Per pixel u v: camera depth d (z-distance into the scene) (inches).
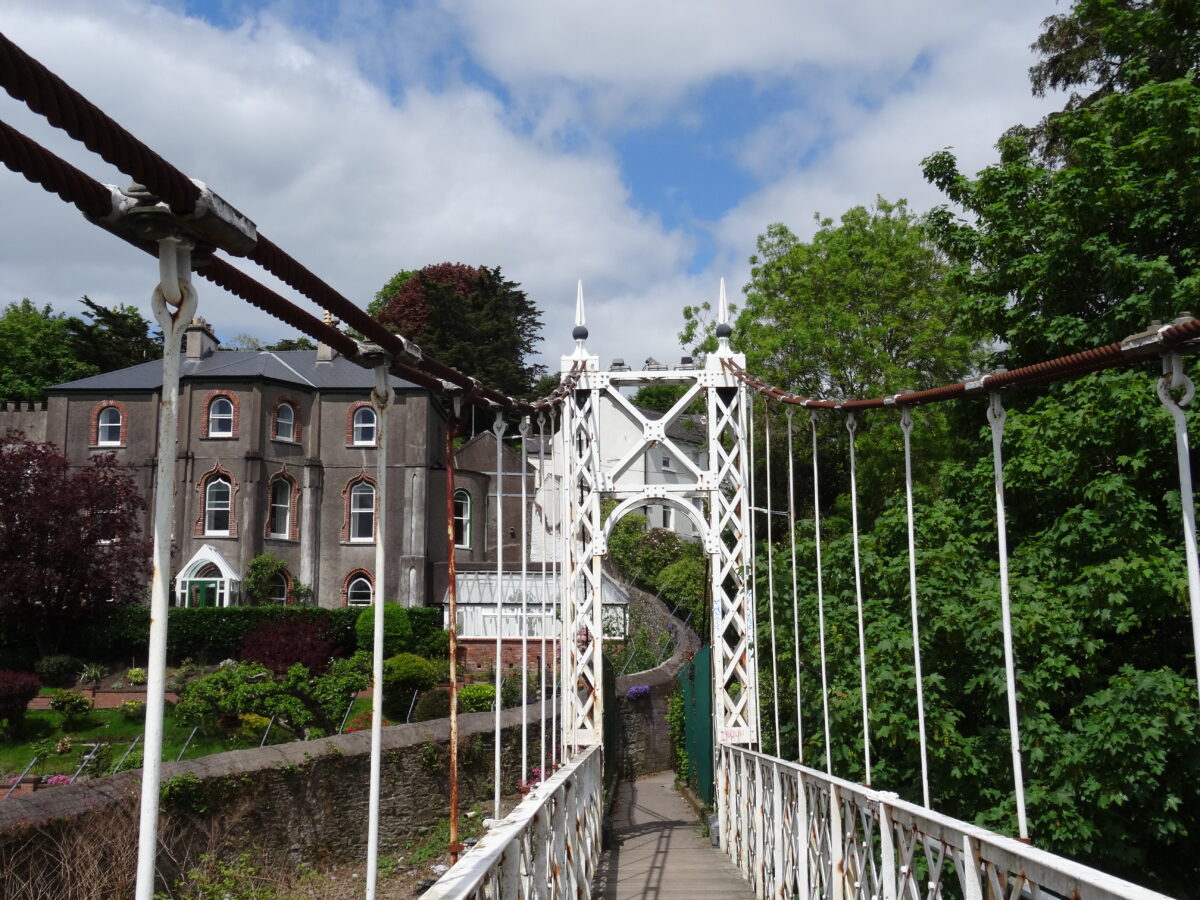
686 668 639.8
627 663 885.8
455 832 242.7
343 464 1206.3
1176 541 330.6
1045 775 319.6
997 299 421.4
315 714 652.1
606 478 469.4
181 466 1149.7
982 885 140.5
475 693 726.5
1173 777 306.5
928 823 160.6
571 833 254.7
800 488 798.5
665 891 323.0
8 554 957.8
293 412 1203.2
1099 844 313.0
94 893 356.2
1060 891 116.0
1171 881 323.0
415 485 1189.1
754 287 986.1
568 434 469.7
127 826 383.6
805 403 277.0
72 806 371.9
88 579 973.8
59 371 1739.7
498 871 144.9
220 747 650.8
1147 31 414.0
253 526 1146.7
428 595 1192.2
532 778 516.7
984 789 326.6
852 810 206.7
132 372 1214.9
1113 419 328.2
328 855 479.8
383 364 182.7
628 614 1010.7
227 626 999.6
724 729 441.1
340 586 1179.9
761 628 448.8
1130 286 368.8
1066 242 389.4
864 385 847.7
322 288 143.6
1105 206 369.7
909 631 335.0
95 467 1026.1
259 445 1164.5
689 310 999.6
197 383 1168.2
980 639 322.0
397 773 526.3
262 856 448.5
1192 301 332.8
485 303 1902.1
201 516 1140.5
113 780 400.8
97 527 986.7
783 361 885.2
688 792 593.3
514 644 1021.2
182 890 400.2
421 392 1205.7
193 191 105.7
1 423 1272.1
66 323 1819.6
